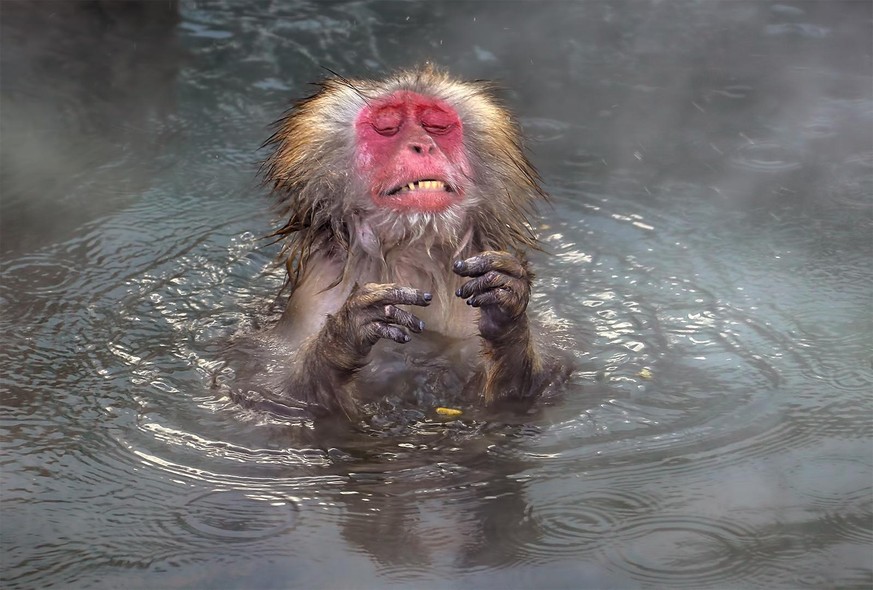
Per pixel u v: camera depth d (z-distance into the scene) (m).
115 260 12.34
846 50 18.70
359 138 9.90
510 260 9.03
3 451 8.91
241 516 8.04
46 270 12.09
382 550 7.59
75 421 9.38
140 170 14.70
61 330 10.90
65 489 8.41
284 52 18.31
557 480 8.43
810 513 7.89
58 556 7.55
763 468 8.52
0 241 12.70
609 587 7.13
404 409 9.52
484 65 17.94
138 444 9.04
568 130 15.83
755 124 16.00
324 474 8.62
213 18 19.55
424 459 8.80
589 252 12.46
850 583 7.11
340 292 10.16
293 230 10.41
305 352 9.63
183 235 12.95
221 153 15.18
